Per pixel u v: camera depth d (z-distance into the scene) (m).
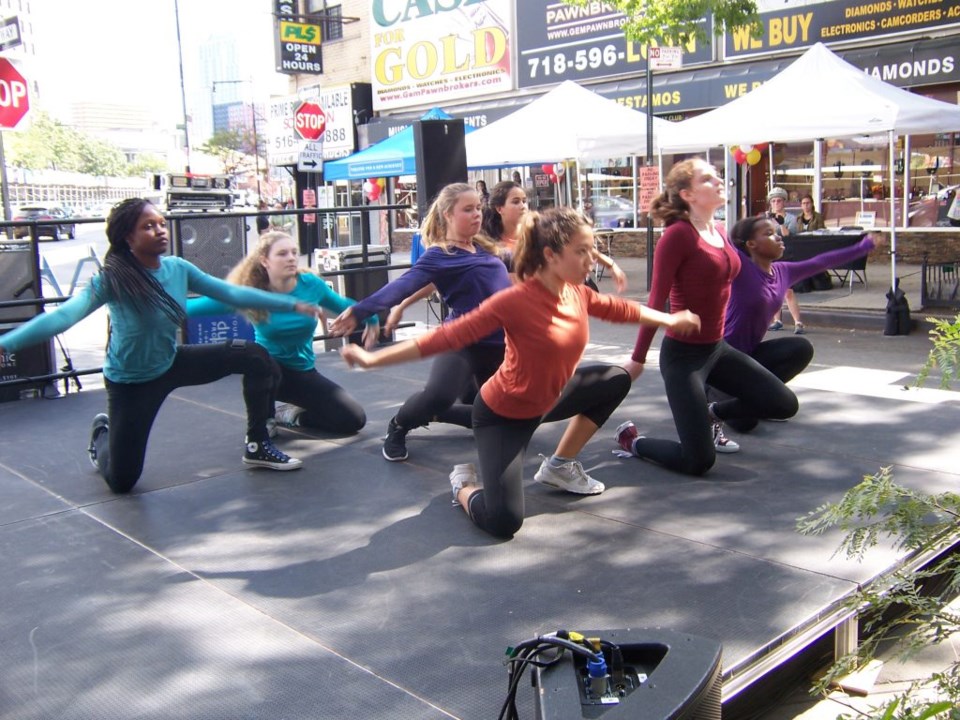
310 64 23.70
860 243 5.53
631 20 12.32
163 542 4.05
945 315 10.20
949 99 13.79
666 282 4.44
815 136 10.14
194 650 3.10
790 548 3.78
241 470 5.02
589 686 2.23
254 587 3.58
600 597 3.41
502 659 2.99
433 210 4.71
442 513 4.31
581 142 12.39
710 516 4.17
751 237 5.21
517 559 3.77
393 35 22.33
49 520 4.35
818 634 3.23
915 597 2.60
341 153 23.91
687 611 3.27
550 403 3.87
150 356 4.41
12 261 7.01
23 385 6.97
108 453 4.65
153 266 4.34
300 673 2.95
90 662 3.04
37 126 90.62
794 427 5.56
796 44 14.95
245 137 69.50
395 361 3.50
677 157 17.94
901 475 4.61
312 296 5.42
